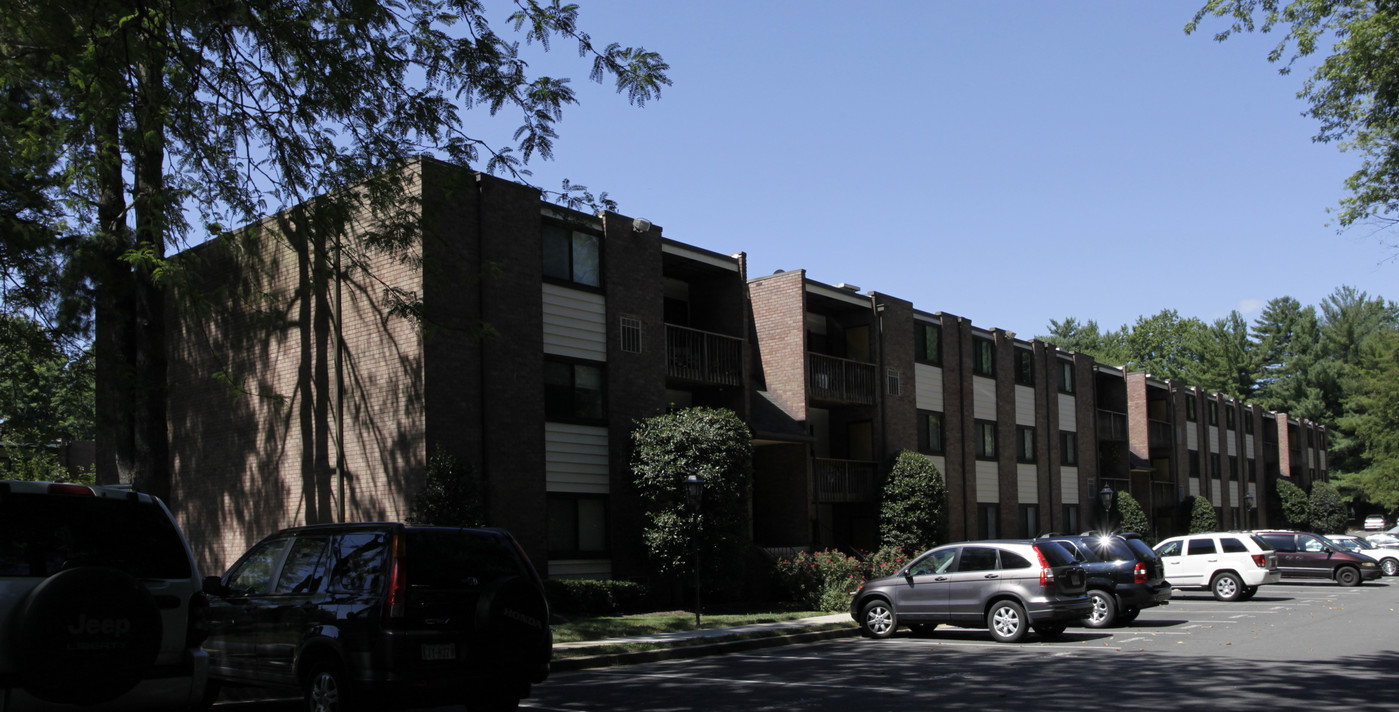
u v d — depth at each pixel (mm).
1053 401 41344
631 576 22672
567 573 21406
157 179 14719
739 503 23109
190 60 12016
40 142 12961
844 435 32219
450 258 18766
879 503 30422
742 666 15102
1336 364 84875
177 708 7617
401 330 19641
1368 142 18266
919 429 33500
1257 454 65875
